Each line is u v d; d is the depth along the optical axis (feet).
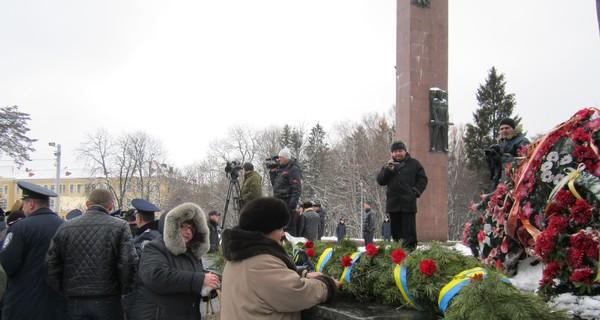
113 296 14.90
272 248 9.61
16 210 22.39
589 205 11.00
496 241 13.91
